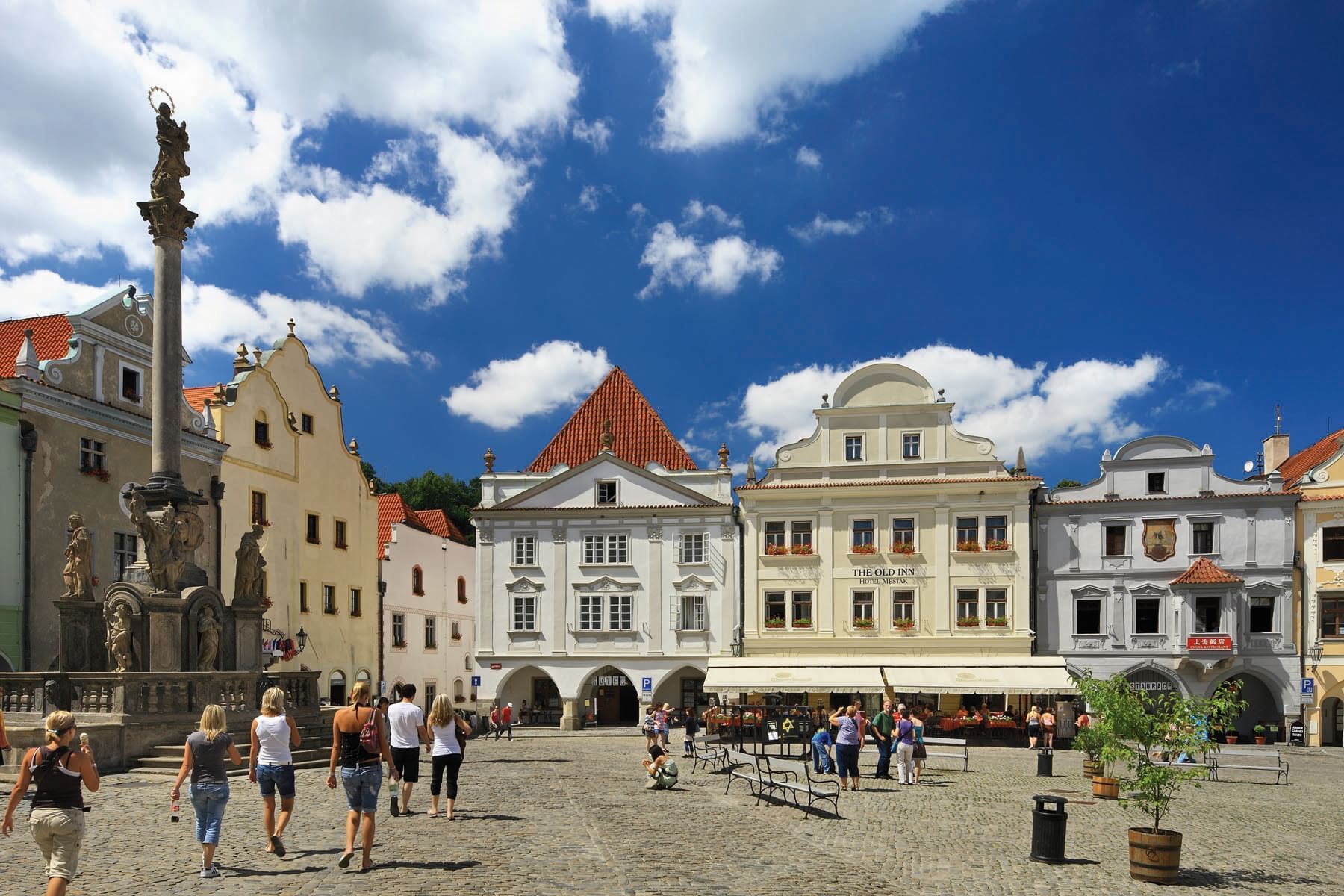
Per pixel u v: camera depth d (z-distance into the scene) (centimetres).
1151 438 5203
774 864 1522
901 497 5338
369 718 1367
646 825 1842
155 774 2278
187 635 2745
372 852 1464
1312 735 4903
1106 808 2355
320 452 5209
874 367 5475
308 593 5022
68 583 2698
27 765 1074
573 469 5609
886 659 4619
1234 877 1566
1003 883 1466
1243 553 5047
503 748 3834
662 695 5481
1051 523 5278
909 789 2636
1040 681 4359
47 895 1056
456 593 6988
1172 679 5094
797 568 5378
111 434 3744
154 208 2895
